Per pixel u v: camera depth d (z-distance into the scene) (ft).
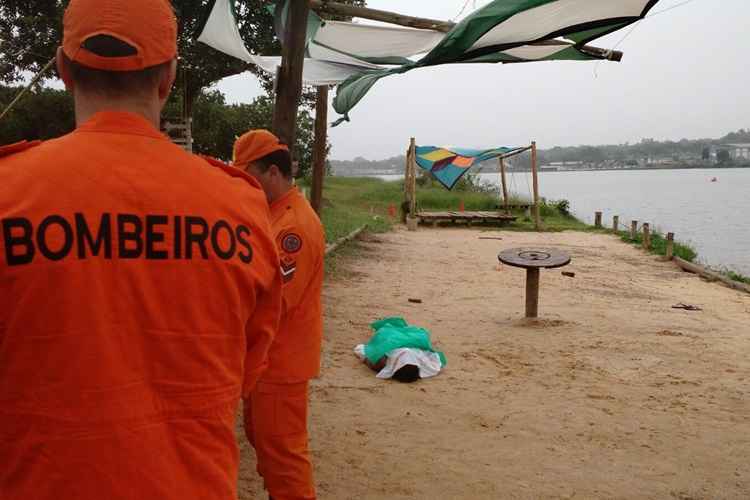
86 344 4.12
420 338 21.04
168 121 45.60
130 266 4.27
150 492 4.23
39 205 4.14
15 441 4.16
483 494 13.21
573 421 17.28
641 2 15.56
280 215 9.83
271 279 5.09
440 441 15.70
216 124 70.95
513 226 80.02
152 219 4.39
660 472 14.52
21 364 4.09
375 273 40.52
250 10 42.24
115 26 4.55
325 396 18.28
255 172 9.89
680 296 37.70
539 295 35.86
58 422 4.10
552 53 21.97
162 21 4.77
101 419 4.14
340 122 26.22
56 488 4.11
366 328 26.21
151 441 4.27
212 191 4.72
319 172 39.50
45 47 46.83
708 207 152.66
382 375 20.04
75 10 4.64
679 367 22.59
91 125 4.55
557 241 64.49
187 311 4.42
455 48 17.04
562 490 13.52
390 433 16.03
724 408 18.66
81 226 4.19
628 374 21.58
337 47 27.27
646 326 28.76
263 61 27.78
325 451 14.82
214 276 4.54
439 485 13.51
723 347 25.52
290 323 9.65
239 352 4.77
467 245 59.36
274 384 9.61
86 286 4.13
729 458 15.35
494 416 17.40
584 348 24.59
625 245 61.98
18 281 4.00
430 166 74.59
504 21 15.94
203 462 4.45
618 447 15.76
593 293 37.29
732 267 59.93
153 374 4.34
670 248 52.47
